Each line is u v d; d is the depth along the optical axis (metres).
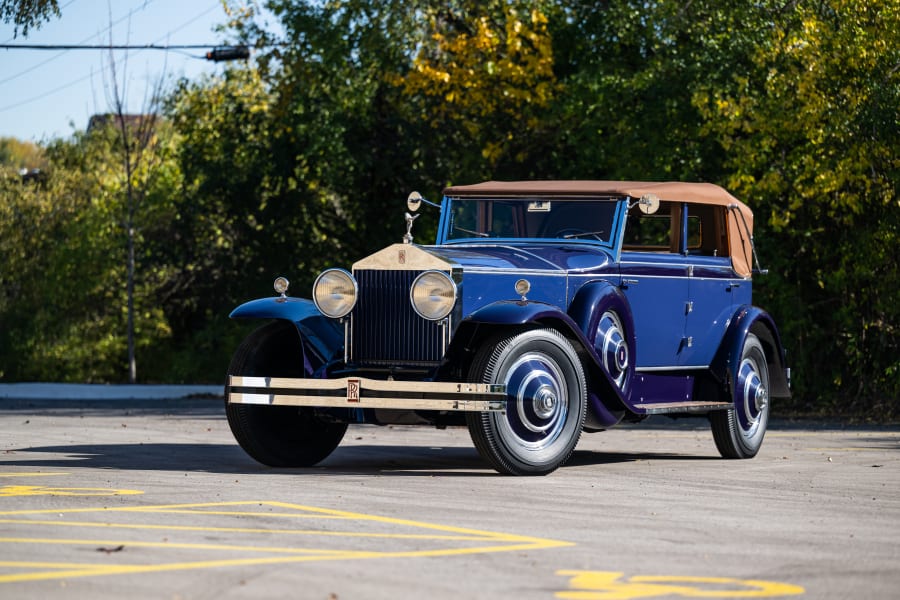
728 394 13.20
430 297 10.66
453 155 31.75
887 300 22.95
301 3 31.03
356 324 11.09
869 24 22.30
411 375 10.93
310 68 31.05
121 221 43.16
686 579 6.17
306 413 11.48
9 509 8.38
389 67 30.08
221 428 17.48
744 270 13.83
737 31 24.72
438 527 7.73
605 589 5.88
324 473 11.03
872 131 21.86
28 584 5.76
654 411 11.95
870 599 5.82
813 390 24.38
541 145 29.36
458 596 5.67
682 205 12.85
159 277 43.66
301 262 35.81
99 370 46.38
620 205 12.23
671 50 25.53
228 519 7.95
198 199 36.84
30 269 45.62
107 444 14.29
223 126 35.59
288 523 7.80
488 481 10.38
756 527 8.02
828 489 10.31
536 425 10.78
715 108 24.08
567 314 11.29
